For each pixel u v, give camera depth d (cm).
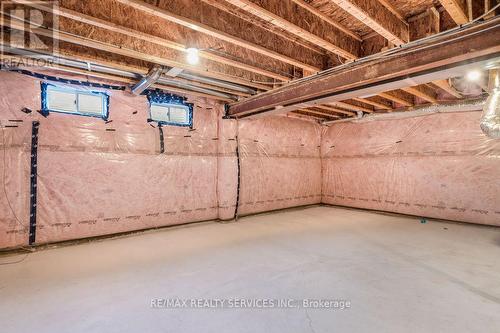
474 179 458
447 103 465
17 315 191
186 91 409
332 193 666
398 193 550
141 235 398
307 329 176
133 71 326
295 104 371
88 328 177
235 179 498
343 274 260
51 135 341
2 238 312
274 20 212
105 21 217
